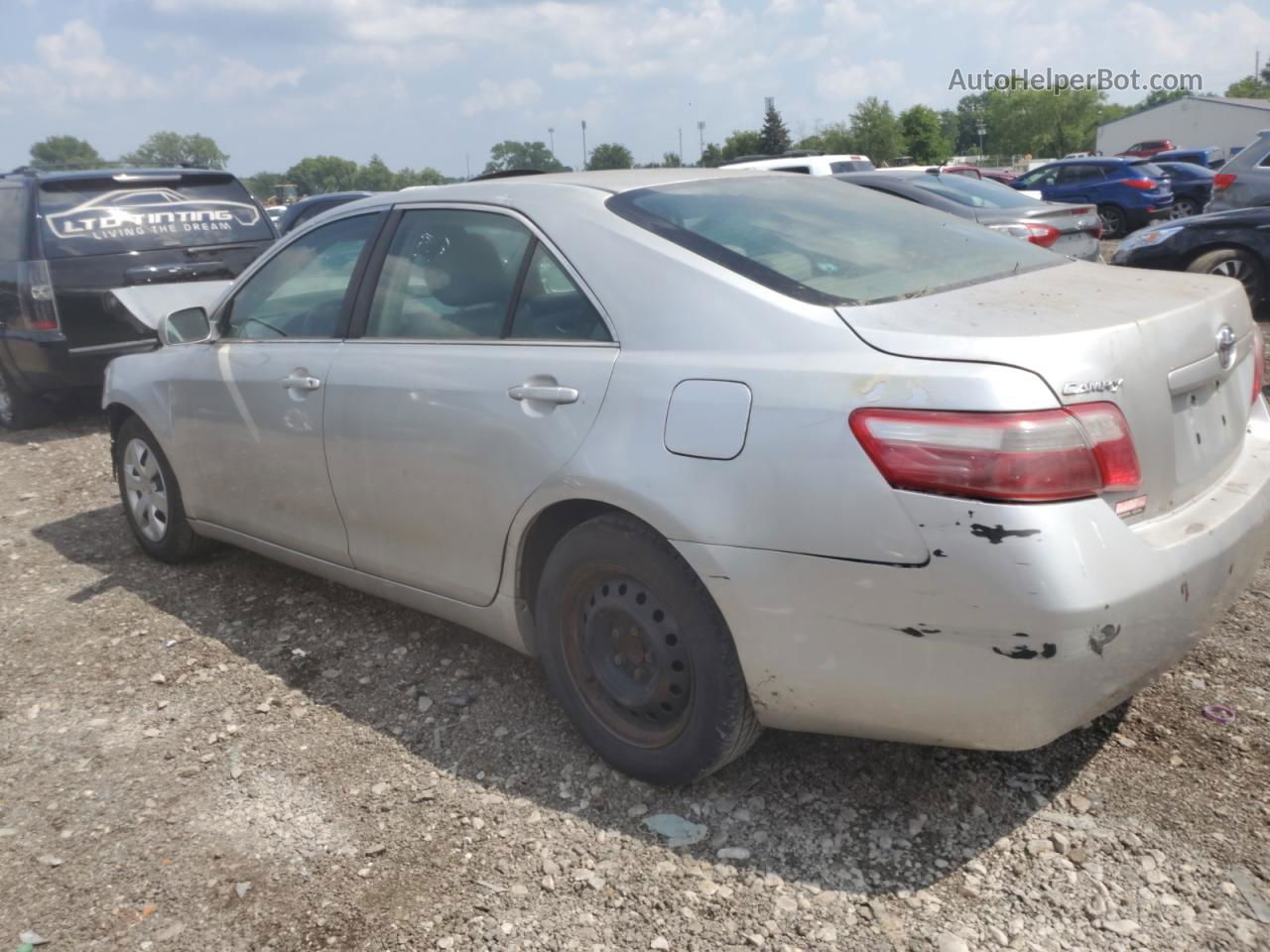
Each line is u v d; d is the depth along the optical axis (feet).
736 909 8.14
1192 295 9.03
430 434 10.60
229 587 15.02
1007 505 7.16
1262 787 9.09
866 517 7.60
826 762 9.87
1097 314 8.18
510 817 9.45
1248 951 7.43
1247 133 191.11
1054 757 9.69
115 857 9.20
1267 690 10.55
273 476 12.90
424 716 11.26
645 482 8.67
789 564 7.99
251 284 13.66
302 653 12.86
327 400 11.79
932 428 7.38
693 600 8.68
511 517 9.96
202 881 8.83
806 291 8.66
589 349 9.46
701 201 10.45
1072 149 314.96
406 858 8.98
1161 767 9.45
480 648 12.67
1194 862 8.29
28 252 24.62
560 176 11.61
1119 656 7.48
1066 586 7.11
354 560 12.17
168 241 26.30
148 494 15.84
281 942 8.10
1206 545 8.04
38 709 11.87
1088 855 8.44
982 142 316.60
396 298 11.57
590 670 9.87
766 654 8.32
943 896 8.13
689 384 8.60
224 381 13.35
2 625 14.25
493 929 8.09
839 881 8.38
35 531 18.43
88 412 28.99
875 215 11.07
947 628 7.45
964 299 8.64
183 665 12.75
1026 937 7.68
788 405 8.00
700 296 8.93
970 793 9.29
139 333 25.49
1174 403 8.32
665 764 9.35
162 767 10.59
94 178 25.90
